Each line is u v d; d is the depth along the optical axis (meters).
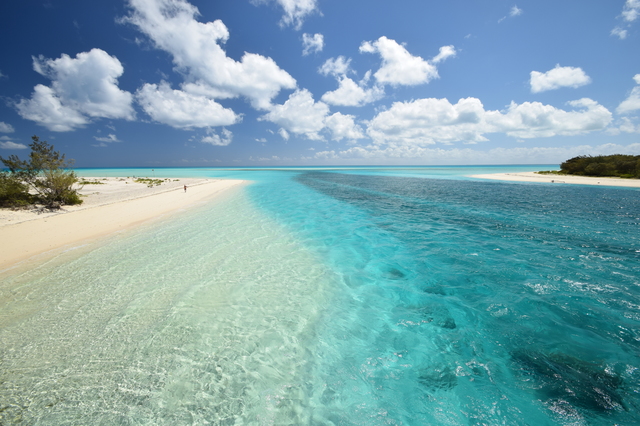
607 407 2.72
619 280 5.66
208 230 10.04
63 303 4.86
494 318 4.38
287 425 2.67
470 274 6.11
